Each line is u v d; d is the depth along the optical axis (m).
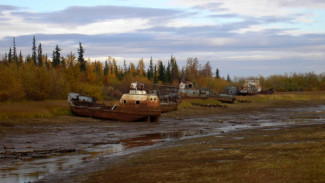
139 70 148.75
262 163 15.94
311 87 169.12
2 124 39.00
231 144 24.45
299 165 14.74
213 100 84.31
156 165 18.34
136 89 49.59
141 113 48.06
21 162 21.80
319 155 16.66
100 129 40.03
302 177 12.88
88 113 49.47
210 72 168.00
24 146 28.19
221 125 45.66
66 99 73.31
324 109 75.62
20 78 66.75
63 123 43.34
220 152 20.94
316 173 13.18
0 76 60.50
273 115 61.34
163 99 66.44
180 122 49.56
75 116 49.97
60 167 20.27
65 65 89.31
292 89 164.62
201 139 29.67
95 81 95.19
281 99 99.94
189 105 72.88
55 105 56.62
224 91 125.88
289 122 47.41
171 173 16.03
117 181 15.61
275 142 23.84
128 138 33.62
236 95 114.56
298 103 90.81
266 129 35.38
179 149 23.64
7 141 30.25
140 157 21.56
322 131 28.62
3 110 45.47
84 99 56.56
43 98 69.00
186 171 16.12
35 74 69.50
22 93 62.94
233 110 70.44
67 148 27.25
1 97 59.34
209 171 15.62
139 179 15.52
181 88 84.75
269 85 170.50
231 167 15.95
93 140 31.98
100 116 48.94
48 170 19.53
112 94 86.31
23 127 38.22
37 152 25.38
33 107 51.28
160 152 22.97
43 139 31.94
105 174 17.30
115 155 23.73
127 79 98.56
